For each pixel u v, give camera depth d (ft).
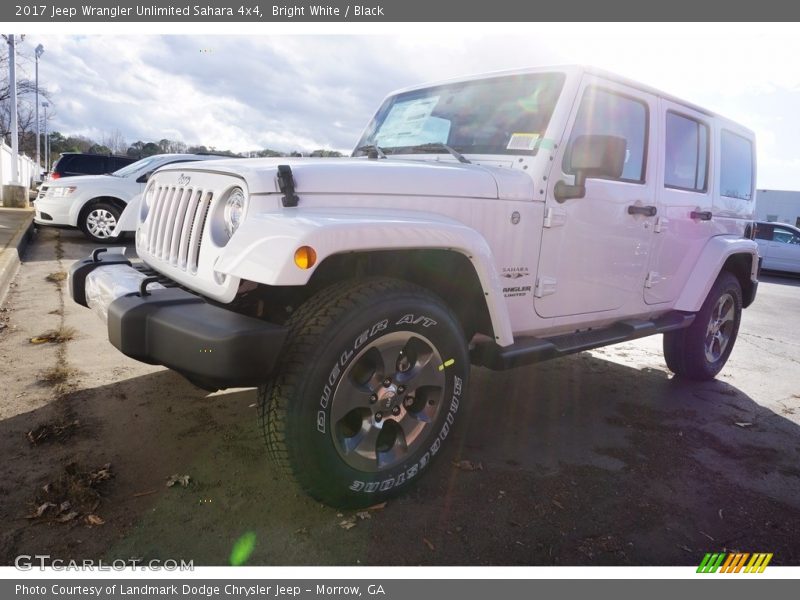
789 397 14.43
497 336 8.73
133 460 8.82
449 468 9.34
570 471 9.53
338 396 7.16
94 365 12.84
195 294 8.13
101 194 32.09
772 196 136.67
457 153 10.41
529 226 9.41
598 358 17.02
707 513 8.54
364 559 6.95
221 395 11.48
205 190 7.82
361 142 12.97
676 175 12.86
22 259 26.14
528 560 7.14
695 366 14.83
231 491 8.13
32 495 7.76
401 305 7.42
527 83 10.51
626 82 10.95
